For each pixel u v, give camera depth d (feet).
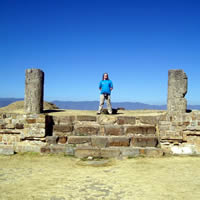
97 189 19.15
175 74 38.73
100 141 33.45
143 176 22.74
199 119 32.73
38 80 43.86
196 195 17.66
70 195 17.83
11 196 17.63
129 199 16.97
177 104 38.27
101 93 43.29
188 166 26.55
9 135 34.94
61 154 32.35
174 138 33.32
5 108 63.62
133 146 33.45
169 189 19.01
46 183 20.76
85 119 37.24
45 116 34.45
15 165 27.68
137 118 36.78
